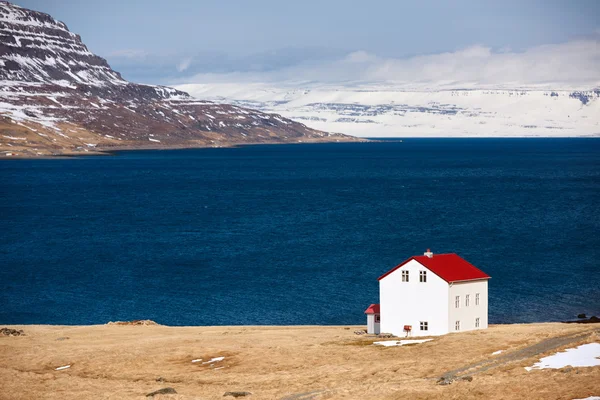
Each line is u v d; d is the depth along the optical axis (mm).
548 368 66688
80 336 102438
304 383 72688
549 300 131500
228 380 76125
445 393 62375
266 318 123812
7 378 80438
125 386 75938
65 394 73062
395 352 83062
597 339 75812
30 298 140750
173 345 92938
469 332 90562
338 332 101312
